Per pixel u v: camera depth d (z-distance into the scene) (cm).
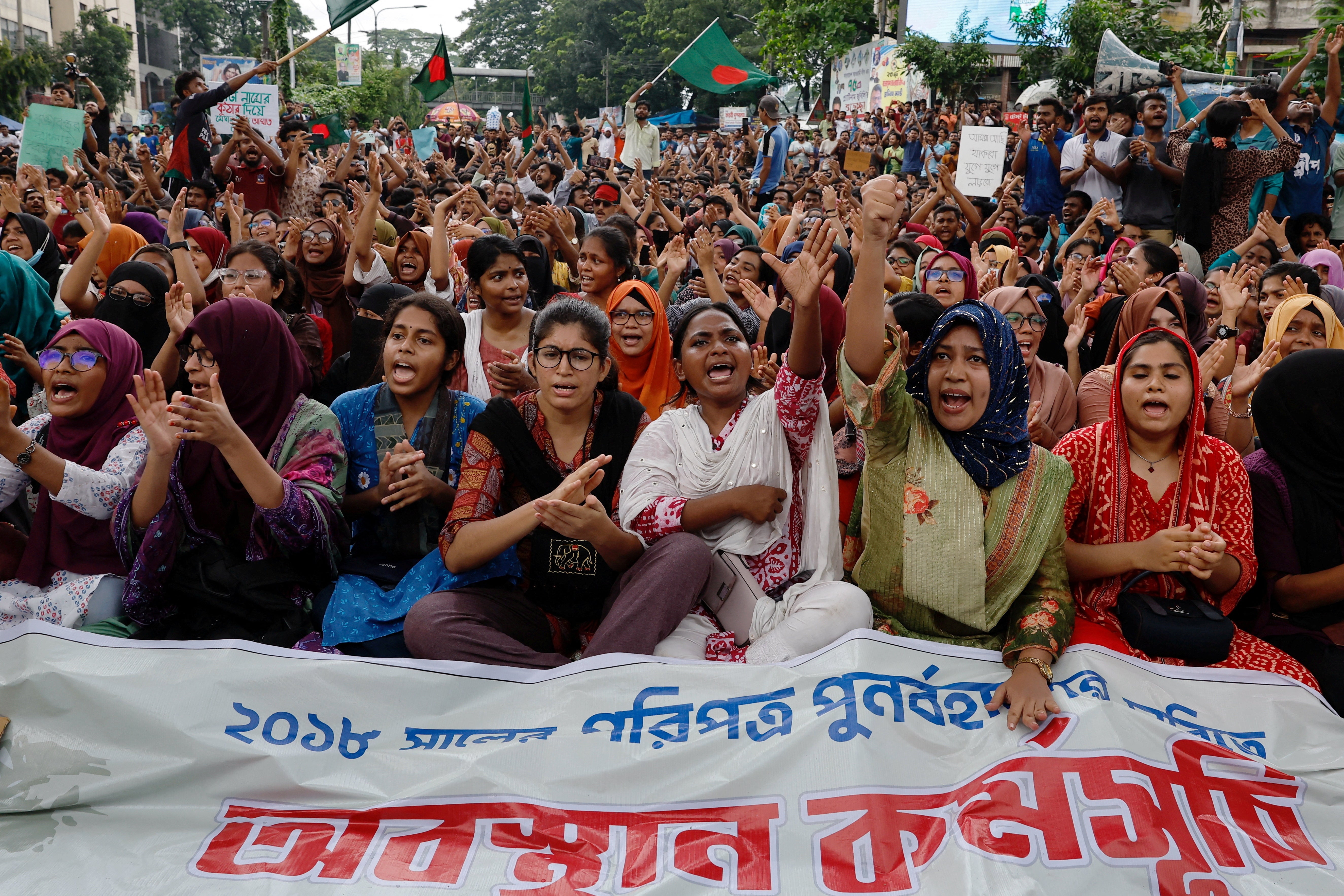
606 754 275
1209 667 313
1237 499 325
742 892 244
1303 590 334
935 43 1942
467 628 310
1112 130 927
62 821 266
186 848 258
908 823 259
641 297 445
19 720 283
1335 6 1320
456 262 643
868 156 1060
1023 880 242
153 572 317
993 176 916
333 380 474
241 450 304
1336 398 332
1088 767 264
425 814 265
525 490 346
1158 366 315
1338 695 326
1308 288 514
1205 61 1706
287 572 330
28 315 508
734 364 335
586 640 345
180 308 390
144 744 278
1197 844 254
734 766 270
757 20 3055
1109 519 326
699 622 326
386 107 3722
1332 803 267
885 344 306
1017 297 447
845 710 277
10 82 3519
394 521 350
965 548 301
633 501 328
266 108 1119
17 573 349
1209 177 805
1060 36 1791
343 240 615
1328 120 864
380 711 287
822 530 327
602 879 249
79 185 847
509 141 1947
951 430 310
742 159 1648
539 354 334
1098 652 298
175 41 7244
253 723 282
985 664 298
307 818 266
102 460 350
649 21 5788
